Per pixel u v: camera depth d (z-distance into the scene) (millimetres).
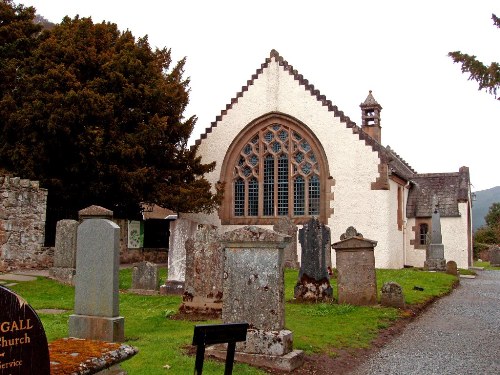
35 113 22891
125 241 26859
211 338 5906
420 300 16297
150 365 7996
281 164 30469
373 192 28062
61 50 24891
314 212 29453
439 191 34719
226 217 30922
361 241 14828
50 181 23422
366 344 10727
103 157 23938
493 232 65375
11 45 26438
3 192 20125
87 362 5191
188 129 27969
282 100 30359
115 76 24922
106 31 27516
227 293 9078
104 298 9586
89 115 23719
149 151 25938
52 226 24047
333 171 28922
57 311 13219
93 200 25516
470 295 19547
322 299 15211
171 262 16594
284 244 8992
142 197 25938
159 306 14164
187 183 28375
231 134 31344
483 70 10070
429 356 10188
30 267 21078
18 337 4410
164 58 30594
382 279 21766
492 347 11023
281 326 8883
